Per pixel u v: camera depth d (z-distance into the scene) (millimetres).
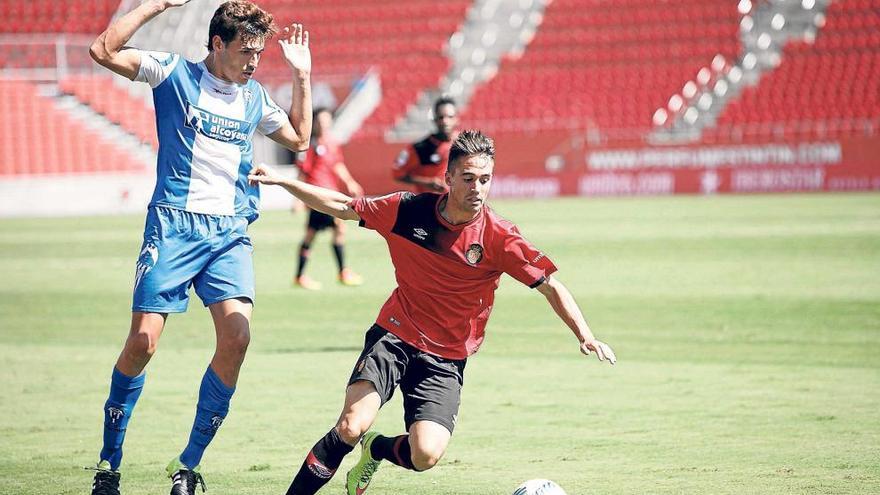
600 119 108750
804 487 17953
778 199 88062
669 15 117438
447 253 16266
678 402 24906
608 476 18906
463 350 16641
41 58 107812
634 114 108312
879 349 30859
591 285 45562
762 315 37000
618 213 80312
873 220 68312
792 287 43219
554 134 100500
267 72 106375
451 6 125750
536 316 38969
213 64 17484
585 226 71062
